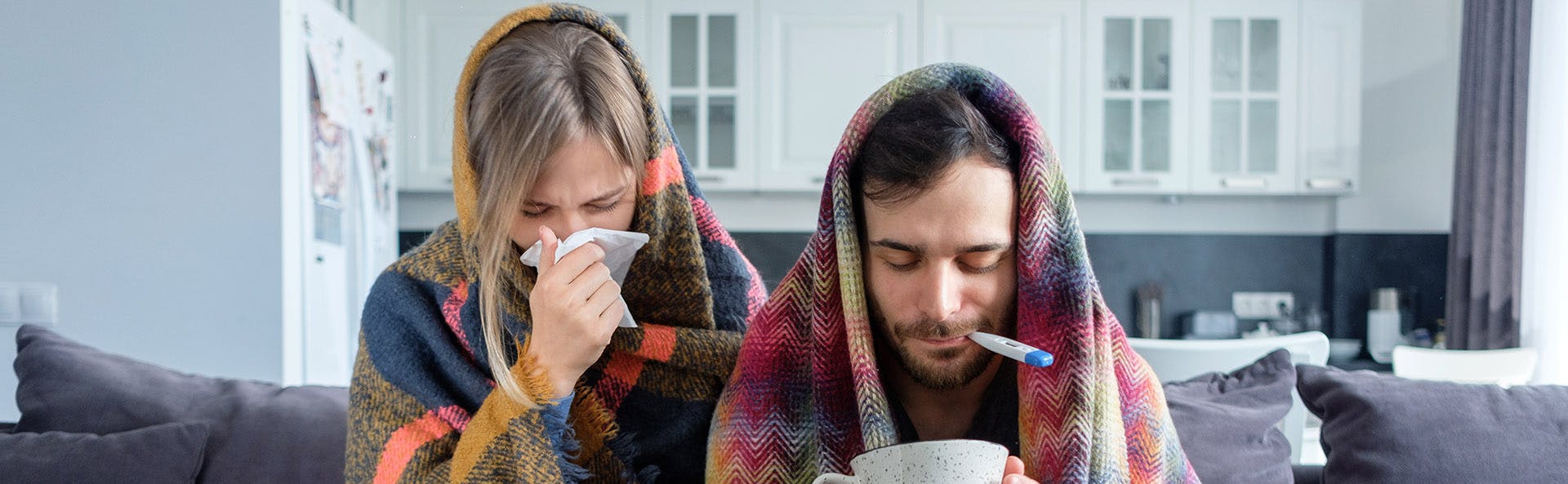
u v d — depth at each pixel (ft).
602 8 12.99
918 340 3.02
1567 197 11.30
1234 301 14.23
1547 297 11.44
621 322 3.57
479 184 3.45
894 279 3.00
